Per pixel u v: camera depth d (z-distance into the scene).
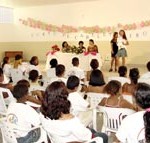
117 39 9.19
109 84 3.15
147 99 2.01
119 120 3.01
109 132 3.14
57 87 2.29
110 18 10.70
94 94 3.80
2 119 2.64
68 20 11.67
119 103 3.09
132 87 3.67
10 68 6.63
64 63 8.76
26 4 12.37
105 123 3.15
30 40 12.80
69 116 2.25
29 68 6.31
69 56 8.70
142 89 2.05
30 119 2.58
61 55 8.80
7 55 12.77
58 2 11.62
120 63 9.95
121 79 4.77
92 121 3.25
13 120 2.59
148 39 10.11
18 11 12.91
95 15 10.99
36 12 12.45
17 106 2.61
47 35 12.33
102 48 11.02
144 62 10.31
